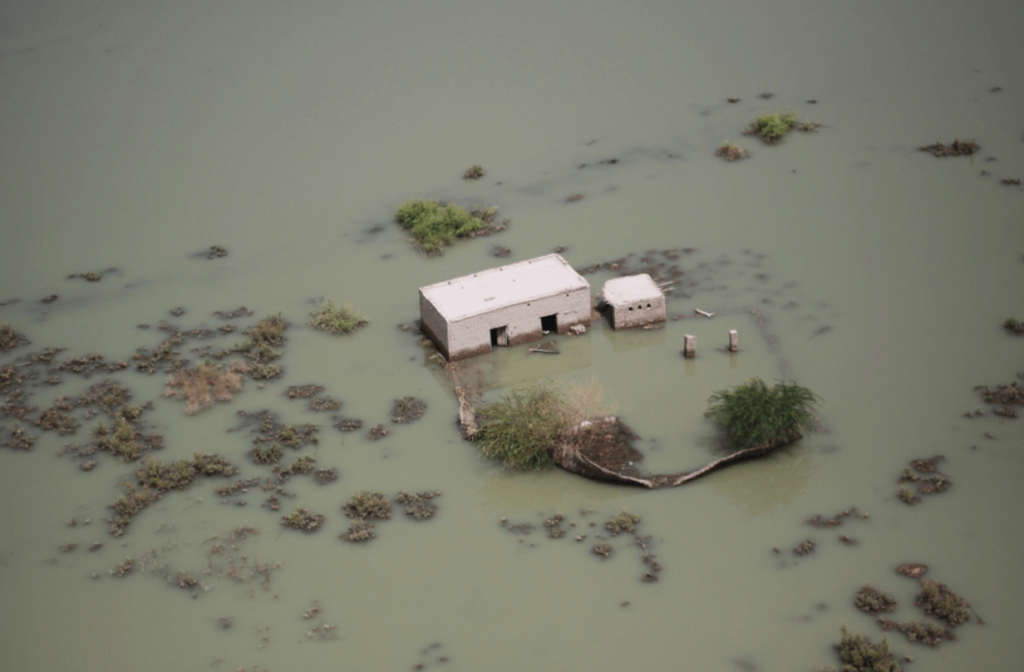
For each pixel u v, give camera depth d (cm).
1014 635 3881
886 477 4584
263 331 5603
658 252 6144
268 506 4606
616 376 5212
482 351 5378
